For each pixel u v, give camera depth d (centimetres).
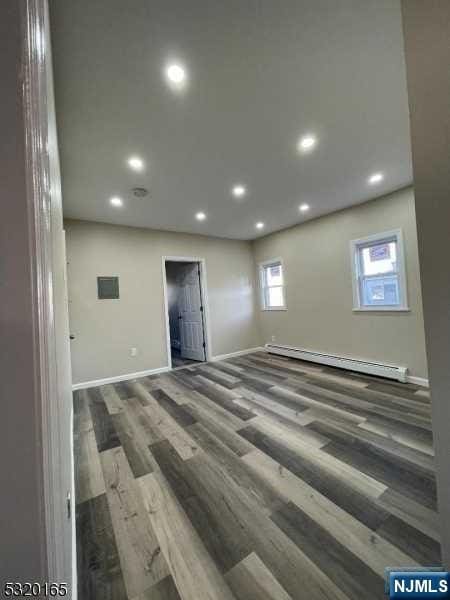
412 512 137
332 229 412
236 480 166
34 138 37
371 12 123
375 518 134
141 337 426
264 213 399
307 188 316
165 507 148
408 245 326
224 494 155
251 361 483
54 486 40
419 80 68
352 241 384
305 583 105
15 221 35
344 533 126
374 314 367
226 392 326
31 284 35
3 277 34
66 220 372
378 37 134
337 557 115
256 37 131
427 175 68
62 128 186
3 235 34
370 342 373
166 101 168
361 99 176
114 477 174
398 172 282
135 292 425
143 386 367
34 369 35
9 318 34
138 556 120
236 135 207
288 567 111
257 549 120
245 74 152
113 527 136
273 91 166
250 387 340
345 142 224
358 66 150
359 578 106
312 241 444
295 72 152
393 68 152
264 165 257
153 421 255
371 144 228
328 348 429
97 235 396
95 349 387
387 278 357
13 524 34
